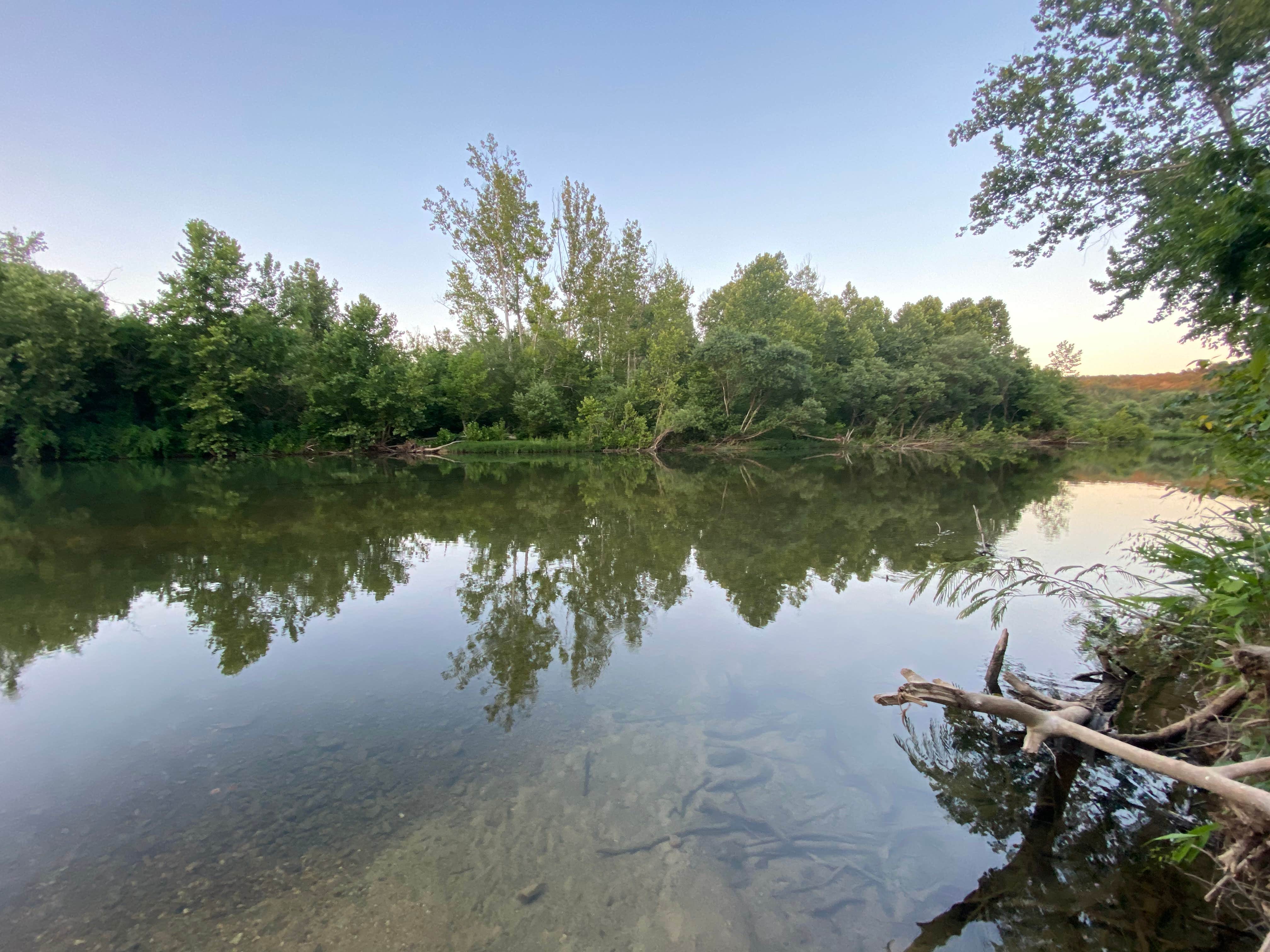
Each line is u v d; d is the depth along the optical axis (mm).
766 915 2619
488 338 37188
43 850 3008
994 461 30766
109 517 12258
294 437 30156
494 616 6617
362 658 5441
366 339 30281
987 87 9836
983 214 10570
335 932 2508
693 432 39844
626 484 19562
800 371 37688
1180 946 2412
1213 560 4309
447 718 4336
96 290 24656
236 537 10453
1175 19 7137
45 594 7234
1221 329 4691
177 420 27219
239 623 6332
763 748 3947
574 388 38094
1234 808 2402
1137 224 8500
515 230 35906
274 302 33062
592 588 7688
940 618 6457
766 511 13797
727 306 50625
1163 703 4367
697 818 3248
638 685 4902
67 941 2471
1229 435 4312
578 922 2566
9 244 24578
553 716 4383
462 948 2438
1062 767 3738
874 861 2951
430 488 17703
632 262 40656
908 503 14891
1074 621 6180
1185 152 7164
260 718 4336
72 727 4223
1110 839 3096
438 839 3076
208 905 2662
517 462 28547
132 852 2990
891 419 45938
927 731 4164
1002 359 47000
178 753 3885
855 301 61156
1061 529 11273
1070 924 2559
